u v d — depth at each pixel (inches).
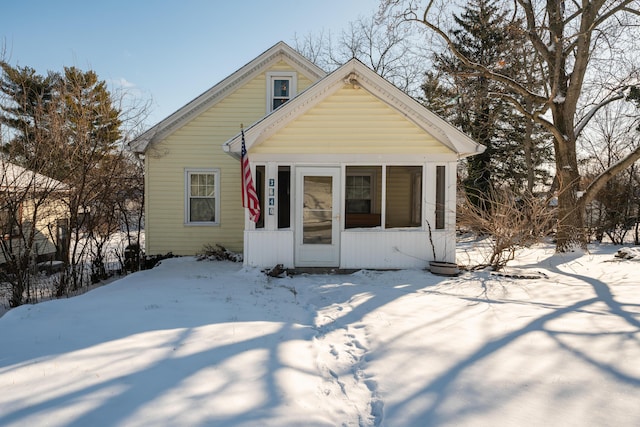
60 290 328.5
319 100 343.6
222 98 463.2
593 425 97.8
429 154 343.6
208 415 99.8
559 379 122.1
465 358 141.3
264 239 344.8
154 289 261.6
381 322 192.9
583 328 168.7
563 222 417.4
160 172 458.6
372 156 344.5
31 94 354.6
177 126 459.8
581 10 443.2
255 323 184.4
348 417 107.7
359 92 343.0
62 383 115.4
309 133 344.8
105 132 362.9
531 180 729.6
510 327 174.9
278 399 110.3
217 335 163.6
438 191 348.2
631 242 546.0
